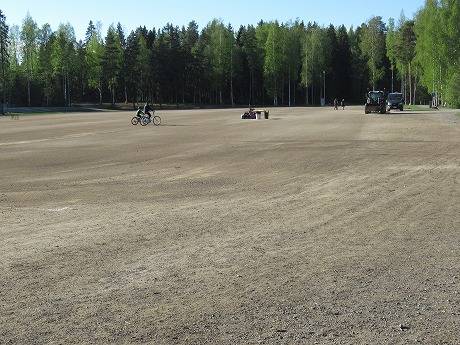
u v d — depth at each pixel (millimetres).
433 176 15758
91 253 7746
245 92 141000
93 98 134000
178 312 5461
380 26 140250
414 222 9742
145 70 119688
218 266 7070
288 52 127875
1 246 8195
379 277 6566
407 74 121062
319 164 19125
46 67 110500
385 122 45656
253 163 19812
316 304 5664
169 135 34625
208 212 10891
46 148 26547
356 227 9375
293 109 95062
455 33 76438
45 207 11688
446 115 57938
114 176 16859
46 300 5832
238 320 5238
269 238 8617
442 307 5566
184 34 154625
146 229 9320
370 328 5035
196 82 124750
